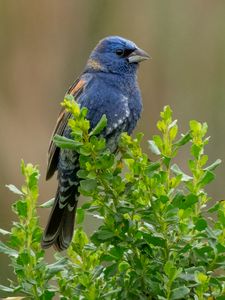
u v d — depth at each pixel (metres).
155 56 19.17
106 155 7.94
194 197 7.81
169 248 7.86
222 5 19.45
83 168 8.19
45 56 18.48
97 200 8.05
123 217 7.95
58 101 18.34
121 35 19.06
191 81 19.23
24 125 17.80
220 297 7.68
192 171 8.26
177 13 19.34
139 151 8.12
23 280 8.00
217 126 18.86
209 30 19.31
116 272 7.94
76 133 7.98
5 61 18.25
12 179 17.14
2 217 16.92
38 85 18.28
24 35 18.44
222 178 17.77
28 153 17.44
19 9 18.39
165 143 8.30
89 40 18.83
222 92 19.17
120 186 8.01
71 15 18.75
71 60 18.70
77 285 8.08
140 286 7.90
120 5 19.16
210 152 18.42
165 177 8.14
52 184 17.14
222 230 7.83
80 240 8.44
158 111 18.98
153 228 7.94
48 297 7.96
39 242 8.37
